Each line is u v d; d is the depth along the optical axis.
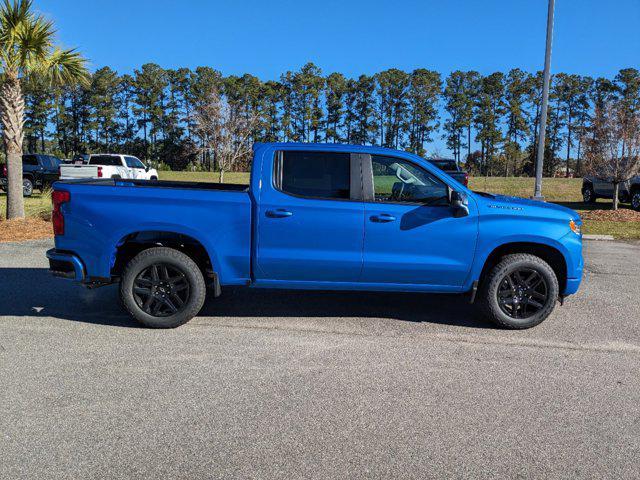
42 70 12.95
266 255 5.27
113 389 3.93
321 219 5.23
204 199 5.22
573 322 5.91
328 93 99.94
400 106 97.94
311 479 2.88
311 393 3.93
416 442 3.27
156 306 5.27
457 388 4.07
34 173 21.38
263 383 4.09
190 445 3.19
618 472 3.01
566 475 2.96
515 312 5.52
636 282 8.07
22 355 4.56
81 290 6.75
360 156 5.35
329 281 5.40
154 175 26.50
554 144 97.81
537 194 14.56
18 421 3.43
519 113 94.94
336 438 3.30
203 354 4.67
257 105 91.81
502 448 3.23
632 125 17.05
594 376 4.37
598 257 10.26
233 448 3.17
